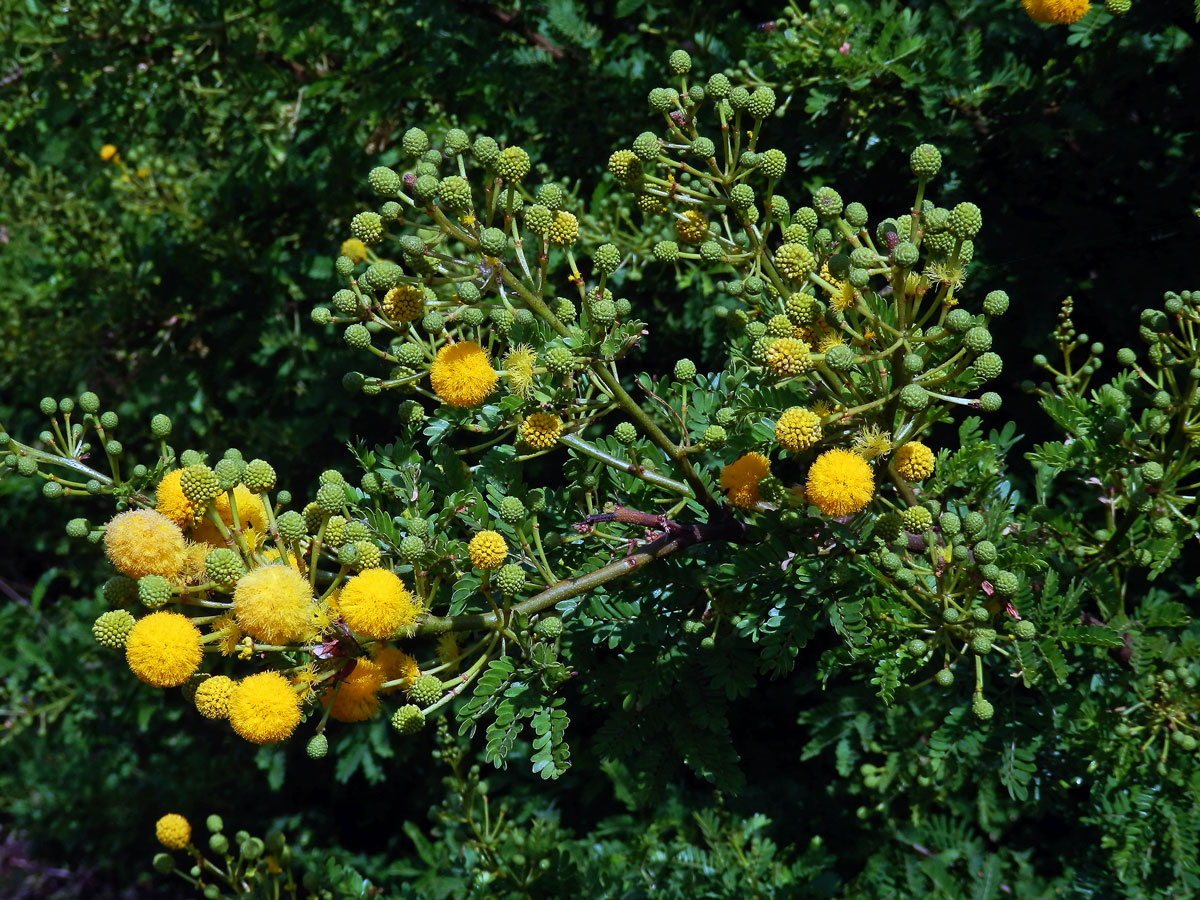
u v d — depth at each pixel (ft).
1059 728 1.45
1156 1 1.65
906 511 1.33
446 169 2.14
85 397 1.34
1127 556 1.48
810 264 1.31
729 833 1.93
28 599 4.14
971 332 1.25
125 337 2.89
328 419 2.57
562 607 1.38
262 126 2.61
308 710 1.26
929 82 1.68
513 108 2.18
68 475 3.32
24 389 3.36
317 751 1.25
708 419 1.42
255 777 3.38
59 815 3.59
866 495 1.26
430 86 2.14
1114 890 1.64
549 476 2.28
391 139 2.41
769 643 1.35
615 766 2.02
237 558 1.23
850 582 1.36
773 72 1.74
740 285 1.35
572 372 1.30
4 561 4.22
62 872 4.00
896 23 1.67
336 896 1.80
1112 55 1.70
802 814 2.20
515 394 1.30
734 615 1.40
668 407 1.39
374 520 1.31
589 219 1.94
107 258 3.05
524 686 1.30
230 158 2.84
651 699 1.42
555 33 1.99
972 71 1.69
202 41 2.46
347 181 2.41
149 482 1.34
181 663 1.22
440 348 1.34
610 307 1.26
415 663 1.28
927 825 1.88
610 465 1.38
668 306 2.12
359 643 1.24
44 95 2.66
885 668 1.36
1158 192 1.75
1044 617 1.40
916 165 1.25
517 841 1.81
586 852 2.08
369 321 1.32
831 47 1.69
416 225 1.30
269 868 1.64
